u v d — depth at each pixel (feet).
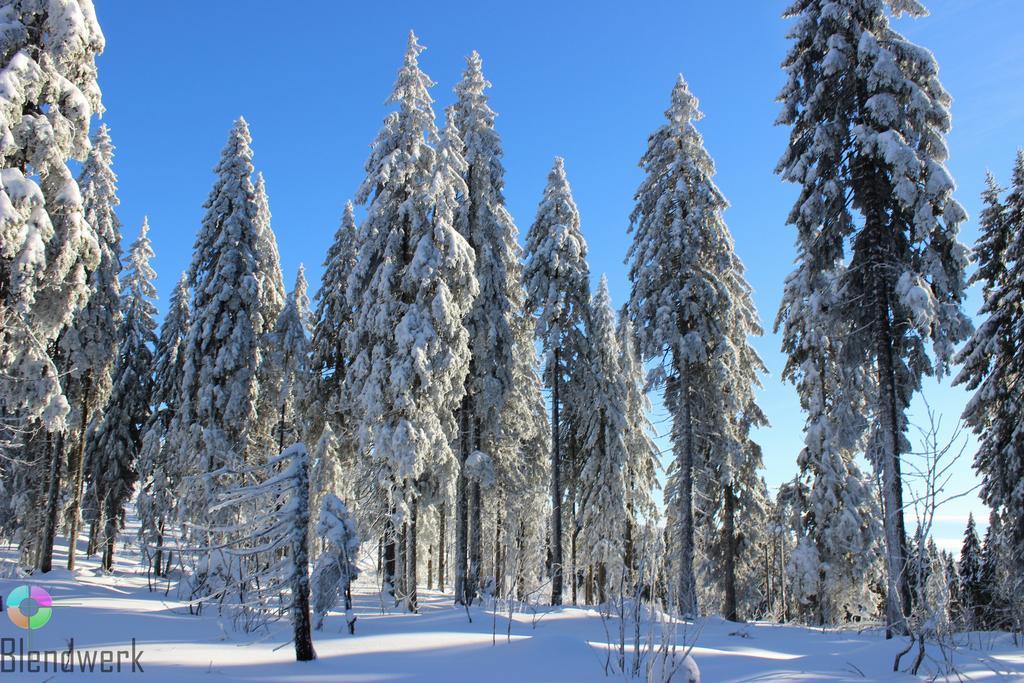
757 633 54.39
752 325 83.15
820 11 52.08
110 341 87.61
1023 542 54.19
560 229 78.02
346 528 42.55
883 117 46.73
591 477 84.48
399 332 62.75
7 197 41.83
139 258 108.06
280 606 29.78
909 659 28.86
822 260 53.42
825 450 77.20
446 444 64.28
